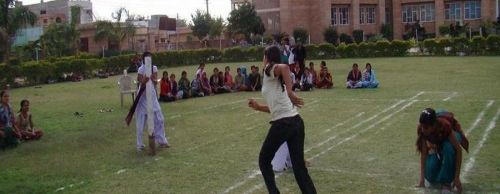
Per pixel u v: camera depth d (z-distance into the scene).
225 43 56.44
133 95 16.45
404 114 12.06
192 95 17.95
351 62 32.47
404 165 7.66
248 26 52.44
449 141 6.38
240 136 10.43
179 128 11.71
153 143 9.08
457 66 25.09
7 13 35.19
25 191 7.14
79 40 47.91
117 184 7.36
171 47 57.75
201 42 57.78
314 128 10.90
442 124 6.34
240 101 16.20
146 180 7.50
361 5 53.44
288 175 7.42
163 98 16.97
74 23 46.09
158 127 9.57
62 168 8.36
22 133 10.81
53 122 13.37
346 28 53.09
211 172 7.79
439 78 20.14
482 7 49.81
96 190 7.10
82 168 8.33
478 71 21.97
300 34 49.75
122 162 8.64
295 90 18.23
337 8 52.28
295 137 5.88
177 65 37.62
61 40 43.75
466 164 7.52
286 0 51.53
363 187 6.73
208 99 17.25
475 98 13.99
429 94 15.45
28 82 27.28
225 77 19.17
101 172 8.05
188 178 7.52
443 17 51.94
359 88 18.23
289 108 5.89
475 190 6.38
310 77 18.36
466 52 33.12
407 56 35.03
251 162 8.26
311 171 7.58
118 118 13.59
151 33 57.59
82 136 11.08
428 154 6.62
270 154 5.95
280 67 5.82
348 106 13.86
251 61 38.81
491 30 45.75
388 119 11.52
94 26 49.56
